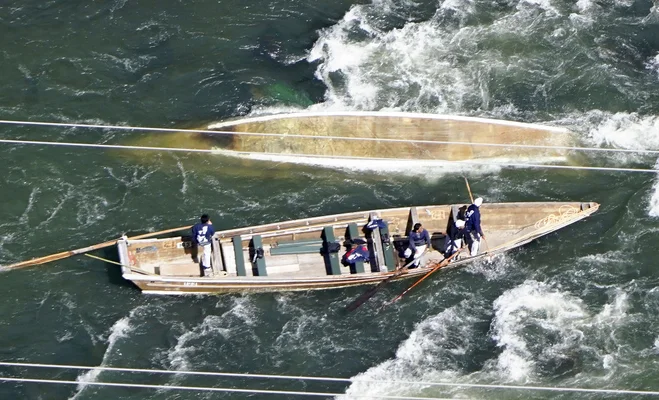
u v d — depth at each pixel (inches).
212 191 3422.7
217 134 3503.9
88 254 3253.0
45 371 2997.0
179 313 3139.8
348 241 3248.0
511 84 3754.9
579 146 3548.2
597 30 3912.4
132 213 3356.3
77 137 3543.3
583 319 3132.4
